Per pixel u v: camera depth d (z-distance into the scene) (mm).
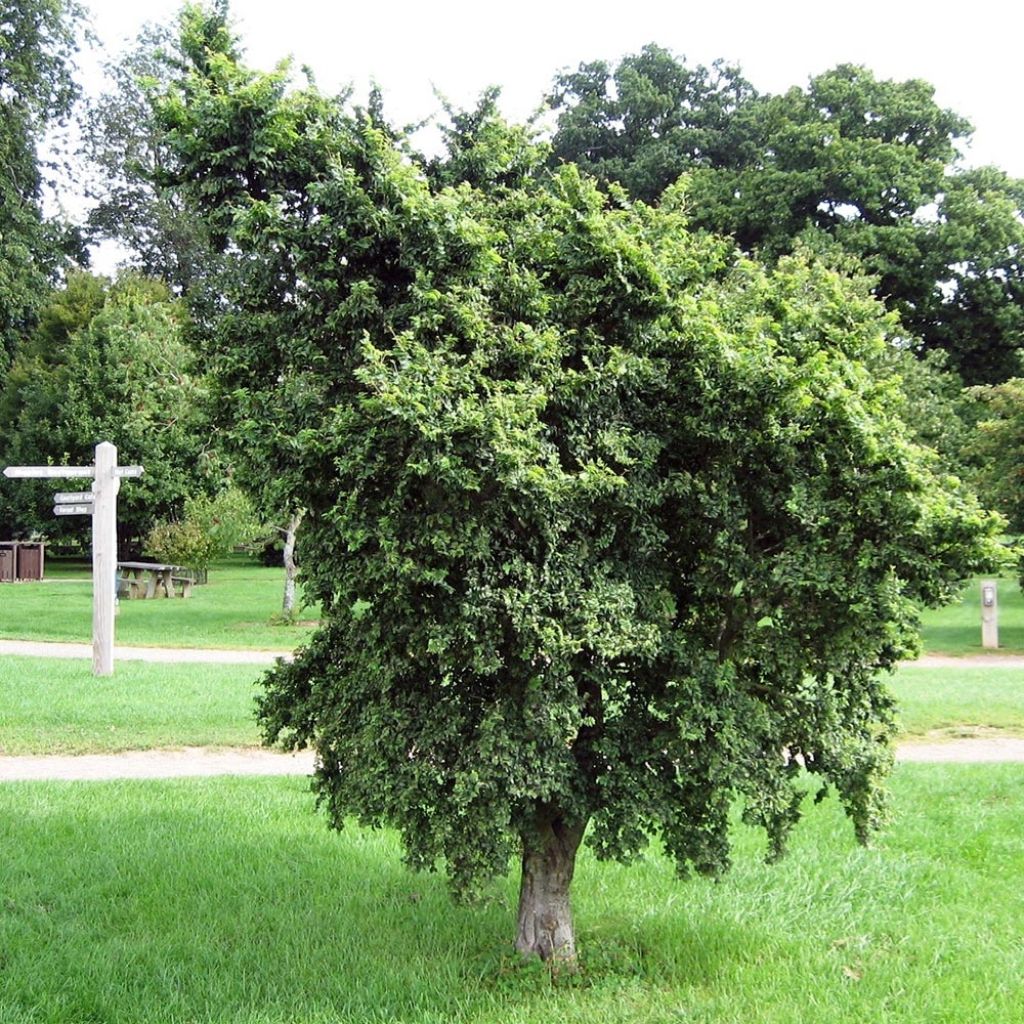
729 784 5039
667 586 5309
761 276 5578
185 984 5336
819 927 6227
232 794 8758
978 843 7648
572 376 4734
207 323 5418
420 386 4266
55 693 12445
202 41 5070
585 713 5223
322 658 5613
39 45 34219
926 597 4922
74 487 31891
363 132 4977
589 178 5281
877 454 4750
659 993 5250
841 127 31562
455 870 4906
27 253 34062
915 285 29547
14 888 6477
